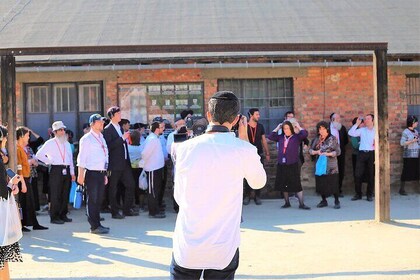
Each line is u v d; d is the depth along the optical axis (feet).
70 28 50.57
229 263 13.79
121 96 48.26
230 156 13.83
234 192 13.84
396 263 24.82
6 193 20.53
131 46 33.19
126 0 58.13
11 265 25.86
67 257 27.53
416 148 47.65
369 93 49.55
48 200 43.21
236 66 47.57
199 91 48.37
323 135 42.34
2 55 33.22
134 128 46.01
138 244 30.42
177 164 14.14
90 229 34.65
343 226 34.12
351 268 24.17
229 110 14.24
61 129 37.83
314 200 46.65
